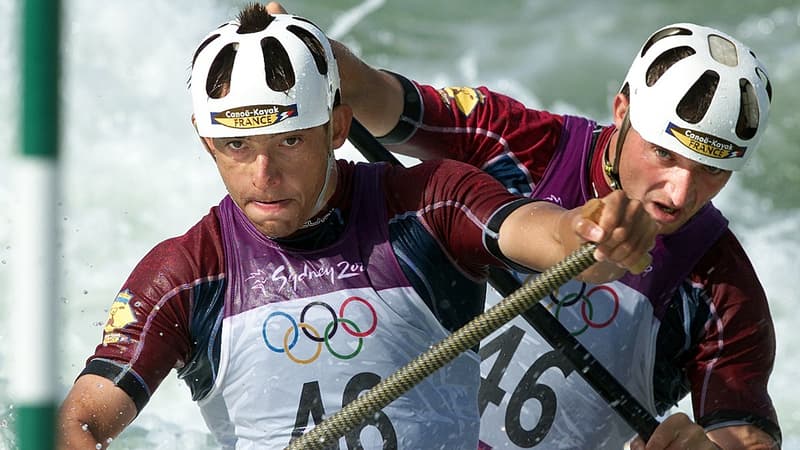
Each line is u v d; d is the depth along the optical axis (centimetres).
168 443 1537
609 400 1241
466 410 1134
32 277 666
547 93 3412
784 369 2227
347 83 1341
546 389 1284
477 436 1151
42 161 662
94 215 2516
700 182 1177
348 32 3547
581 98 3409
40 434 672
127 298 1105
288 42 1053
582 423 1287
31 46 656
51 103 661
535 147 1305
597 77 3491
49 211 666
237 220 1127
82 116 2803
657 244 1244
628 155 1192
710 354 1243
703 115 1146
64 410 1060
